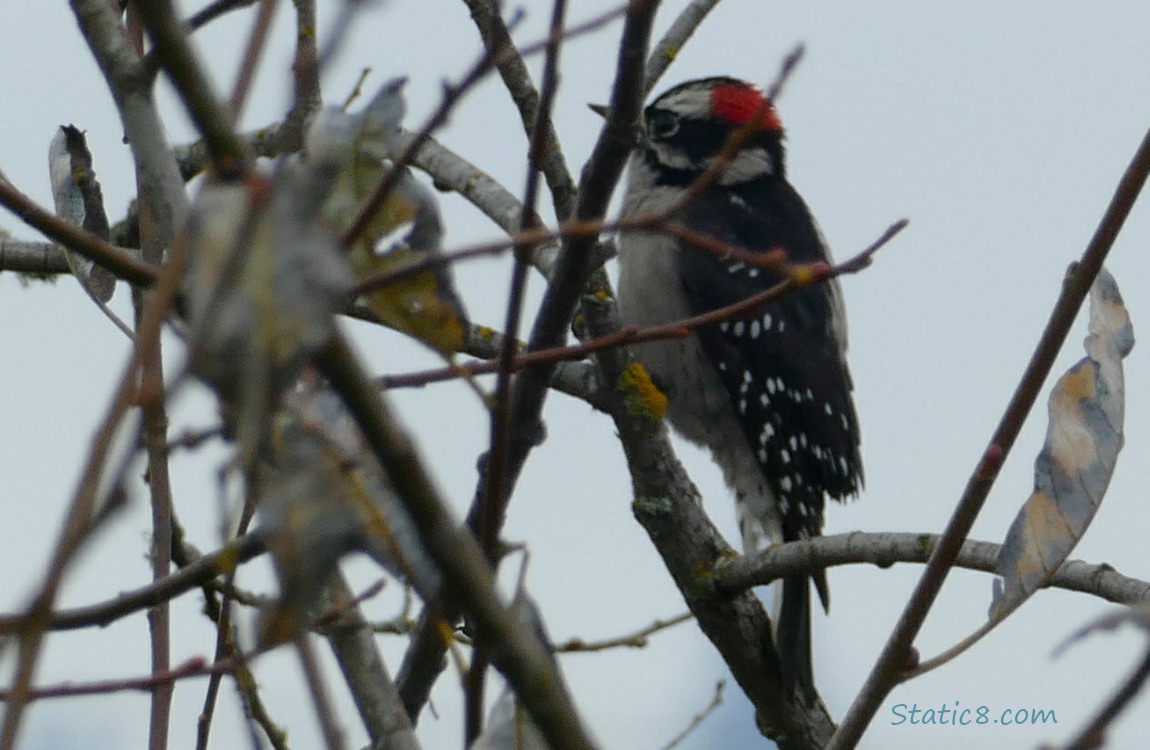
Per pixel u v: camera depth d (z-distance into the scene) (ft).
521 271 13.78
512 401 19.13
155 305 8.21
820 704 31.37
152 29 8.63
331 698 10.19
